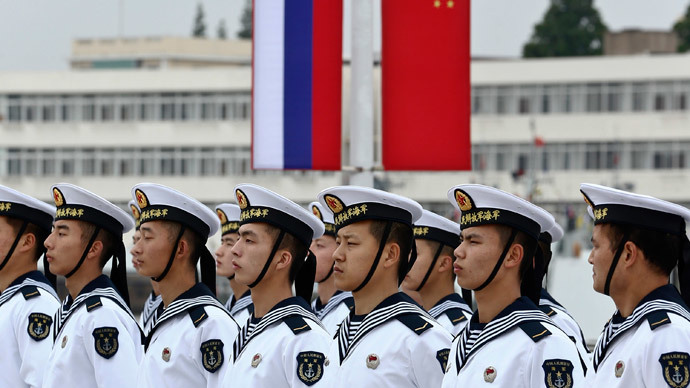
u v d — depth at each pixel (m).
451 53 20.62
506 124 94.56
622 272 12.52
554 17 137.38
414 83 20.62
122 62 129.38
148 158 99.38
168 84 98.50
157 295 21.09
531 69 94.31
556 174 94.00
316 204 20.67
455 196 13.33
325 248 20.59
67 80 100.31
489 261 12.98
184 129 98.50
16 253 17.92
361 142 21.11
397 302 14.02
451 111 20.62
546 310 18.47
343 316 20.03
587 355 13.52
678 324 11.98
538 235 13.16
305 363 14.43
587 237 76.75
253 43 20.89
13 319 17.33
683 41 137.62
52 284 18.58
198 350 15.45
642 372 12.02
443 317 17.86
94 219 16.81
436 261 18.06
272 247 15.07
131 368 15.88
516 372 12.55
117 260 17.17
